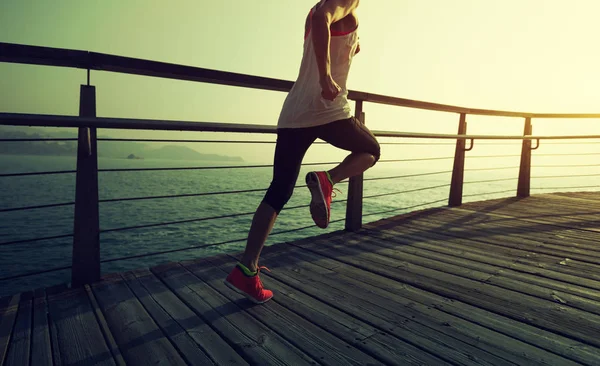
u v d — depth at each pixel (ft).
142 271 6.16
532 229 9.59
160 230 214.69
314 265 6.68
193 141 6.52
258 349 3.77
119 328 4.21
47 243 192.24
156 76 5.74
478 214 11.48
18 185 498.69
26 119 4.29
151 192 483.51
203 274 6.06
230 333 4.11
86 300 4.99
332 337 4.07
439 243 8.26
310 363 3.53
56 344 3.84
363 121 8.60
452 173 12.98
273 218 4.63
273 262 6.83
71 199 395.14
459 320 4.54
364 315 4.64
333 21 3.88
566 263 6.88
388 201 423.64
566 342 4.02
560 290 5.57
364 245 8.05
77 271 5.49
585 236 8.87
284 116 4.54
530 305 5.01
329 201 4.52
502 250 7.73
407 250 7.71
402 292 5.45
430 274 6.24
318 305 4.93
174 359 3.58
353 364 3.52
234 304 4.91
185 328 4.22
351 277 6.07
